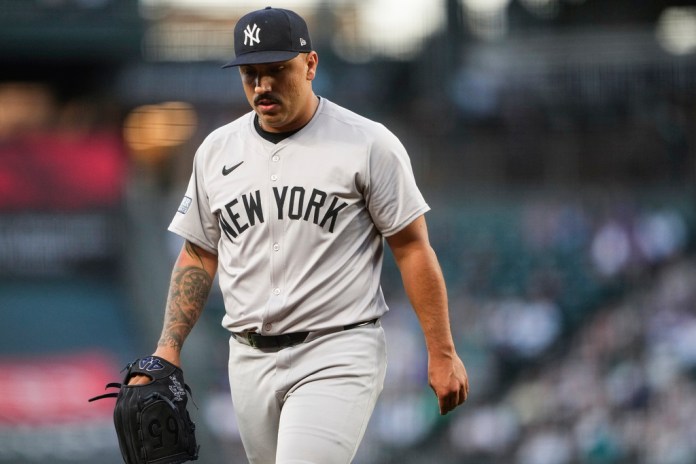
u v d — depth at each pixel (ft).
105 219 235.61
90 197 236.63
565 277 215.92
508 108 246.27
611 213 224.12
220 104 242.78
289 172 47.83
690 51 250.16
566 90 247.91
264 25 46.06
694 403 182.50
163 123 241.14
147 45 236.22
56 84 245.04
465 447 181.78
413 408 180.75
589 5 253.65
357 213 48.14
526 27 252.01
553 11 253.03
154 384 47.09
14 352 205.57
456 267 220.43
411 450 178.70
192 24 239.09
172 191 237.25
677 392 184.75
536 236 224.94
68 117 245.24
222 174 48.91
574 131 244.83
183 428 47.32
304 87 47.19
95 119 242.99
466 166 241.35
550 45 250.16
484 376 197.26
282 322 48.03
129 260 229.04
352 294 48.08
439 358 48.16
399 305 198.29
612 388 187.01
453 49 244.63
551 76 248.52
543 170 242.37
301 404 47.44
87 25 231.91
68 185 235.81
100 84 244.63
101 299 226.99
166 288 205.05
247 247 48.34
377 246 49.34
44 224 233.14
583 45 250.16
